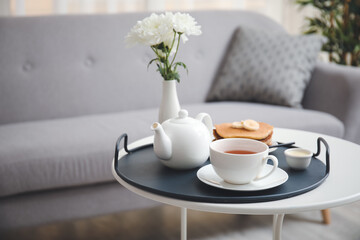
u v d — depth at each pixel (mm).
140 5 3191
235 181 921
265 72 2184
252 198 871
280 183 936
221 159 901
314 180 979
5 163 1526
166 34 1157
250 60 2248
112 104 2201
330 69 2098
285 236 1733
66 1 2977
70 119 2021
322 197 897
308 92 2162
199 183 973
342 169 1065
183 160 1030
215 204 869
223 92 2301
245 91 2238
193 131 1033
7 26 2088
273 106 2131
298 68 2143
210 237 1756
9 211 1571
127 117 1991
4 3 2828
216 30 2422
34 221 1605
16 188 1546
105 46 2211
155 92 2279
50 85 2107
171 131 1032
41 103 2088
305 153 1070
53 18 2166
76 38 2170
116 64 2217
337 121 1941
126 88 2223
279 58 2184
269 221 1881
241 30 2391
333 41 2920
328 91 2051
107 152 1654
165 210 2025
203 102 2383
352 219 1872
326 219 1831
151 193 946
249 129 1135
